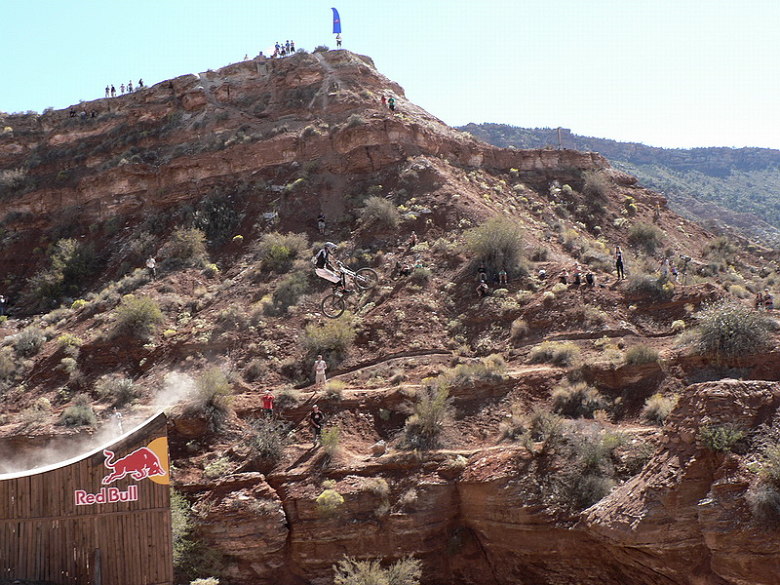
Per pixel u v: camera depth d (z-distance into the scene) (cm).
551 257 4597
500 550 2809
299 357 3941
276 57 6850
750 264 6175
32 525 2170
